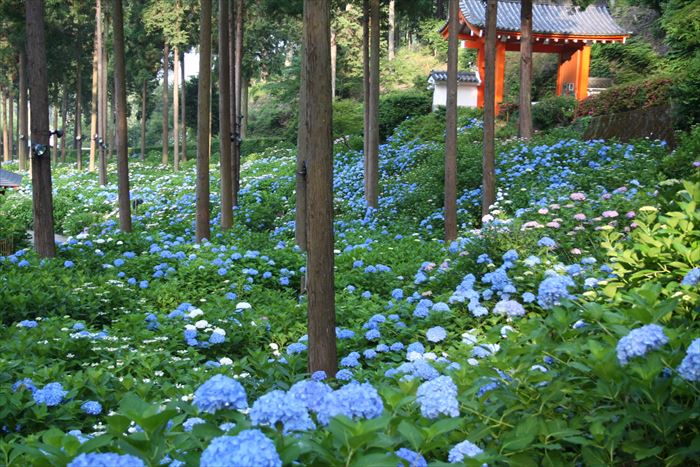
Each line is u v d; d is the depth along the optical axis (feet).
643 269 15.39
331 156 20.90
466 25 111.34
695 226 15.75
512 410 10.30
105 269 41.73
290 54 231.50
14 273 35.04
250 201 80.89
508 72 151.12
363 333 24.63
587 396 10.21
